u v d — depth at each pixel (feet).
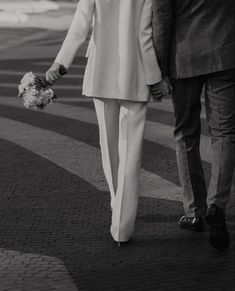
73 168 25.61
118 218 17.95
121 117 18.02
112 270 16.49
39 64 54.24
